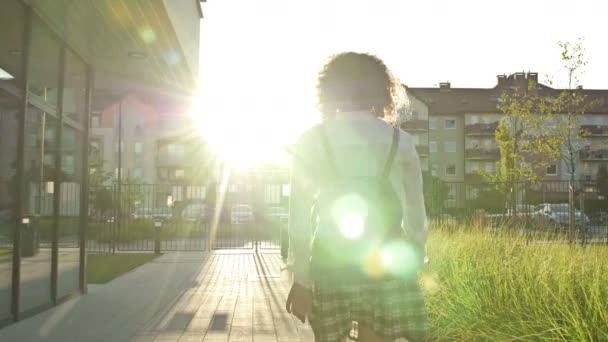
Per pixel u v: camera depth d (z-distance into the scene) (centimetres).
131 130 7225
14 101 705
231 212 2516
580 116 2784
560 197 2006
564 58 2723
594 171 7575
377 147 253
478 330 543
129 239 2469
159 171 7256
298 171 254
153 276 1312
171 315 809
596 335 425
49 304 846
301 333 693
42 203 812
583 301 521
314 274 246
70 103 923
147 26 857
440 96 8281
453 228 1249
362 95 258
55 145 861
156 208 2761
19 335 658
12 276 719
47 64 816
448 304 614
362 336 246
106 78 1234
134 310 845
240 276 1312
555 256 741
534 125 2820
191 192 2588
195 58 1293
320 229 249
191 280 1234
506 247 850
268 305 899
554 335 449
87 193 1020
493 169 8000
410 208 258
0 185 672
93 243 2498
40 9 755
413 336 245
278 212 2578
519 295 592
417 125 7781
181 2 990
